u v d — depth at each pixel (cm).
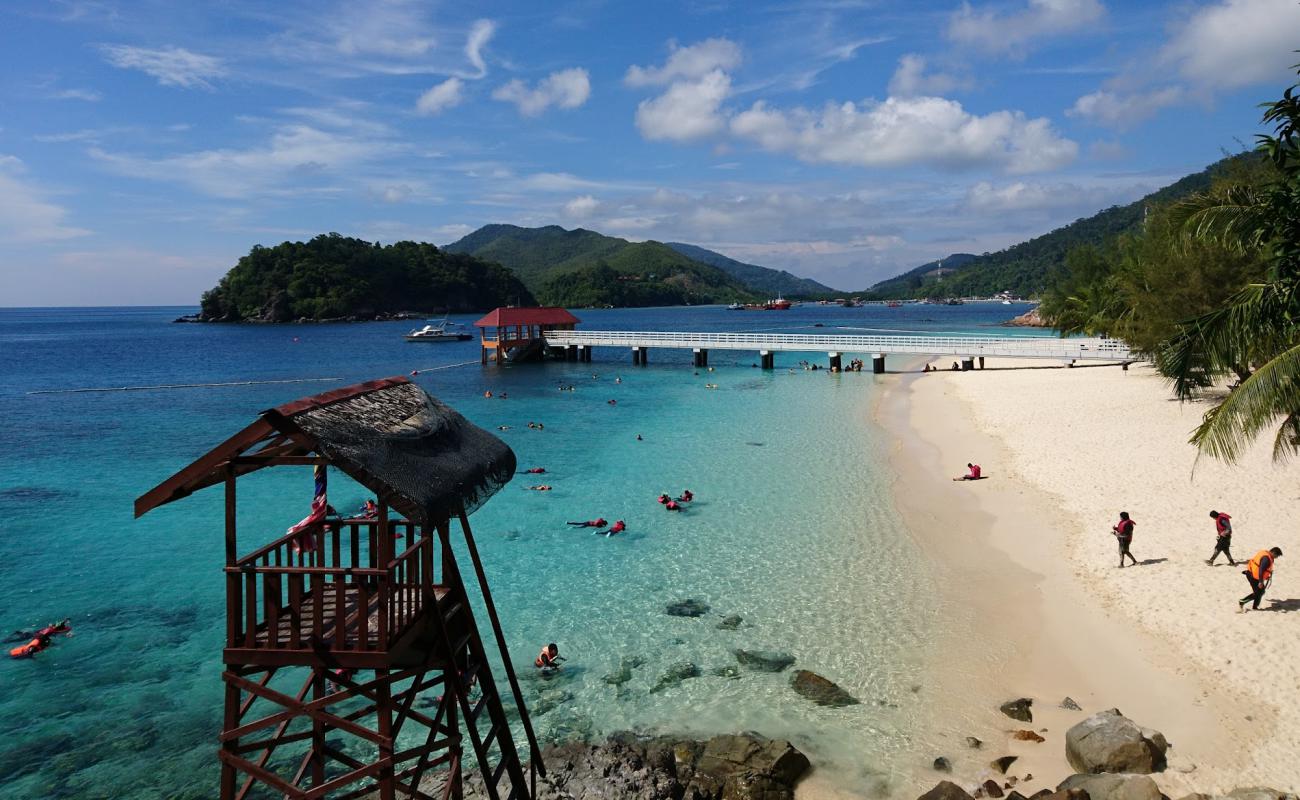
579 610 1728
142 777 1180
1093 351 5500
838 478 2841
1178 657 1373
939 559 1980
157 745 1262
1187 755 1107
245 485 2900
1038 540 2048
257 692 768
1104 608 1597
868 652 1502
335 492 2811
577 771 1134
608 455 3312
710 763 1146
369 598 905
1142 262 4219
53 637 1638
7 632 1666
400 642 782
